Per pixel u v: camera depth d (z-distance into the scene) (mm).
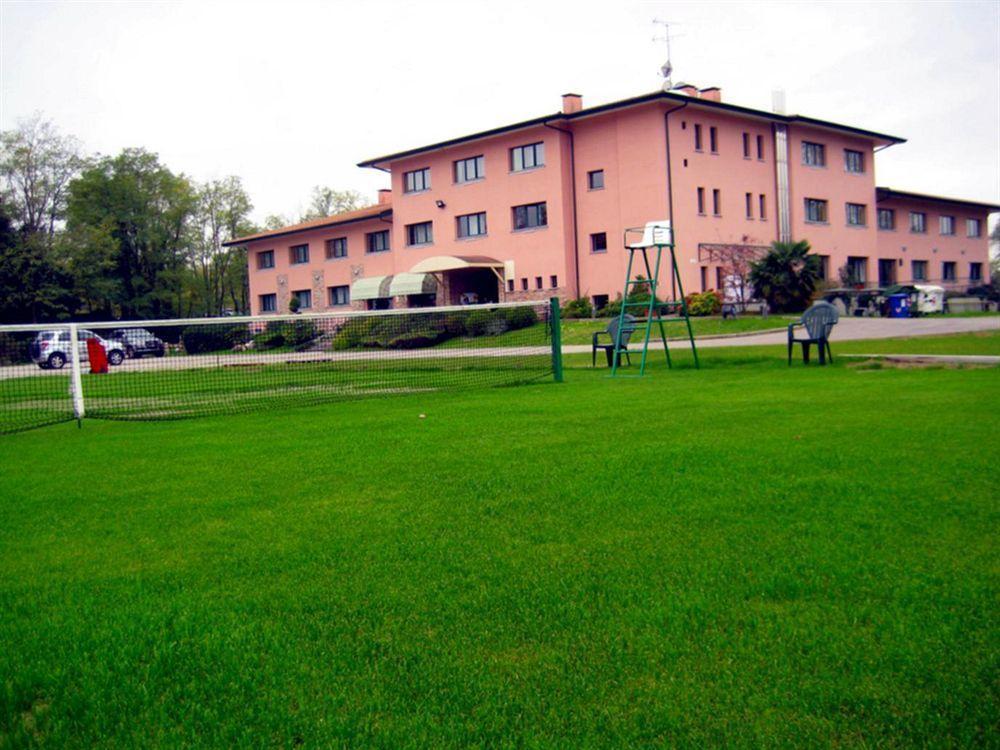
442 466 6480
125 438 9281
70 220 57250
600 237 37844
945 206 53906
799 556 3873
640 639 3053
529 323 25422
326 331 23344
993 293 47875
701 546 4094
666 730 2455
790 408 9047
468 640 3119
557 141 37656
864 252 45219
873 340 20766
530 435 7926
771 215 39875
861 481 5266
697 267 36062
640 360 18672
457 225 42531
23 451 8531
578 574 3770
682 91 38219
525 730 2480
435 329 25094
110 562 4316
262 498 5641
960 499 4727
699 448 6734
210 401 13648
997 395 9422
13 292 49438
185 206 64625
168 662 3031
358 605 3520
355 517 4988
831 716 2492
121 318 62469
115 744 2520
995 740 2342
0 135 53906
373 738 2479
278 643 3160
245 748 2457
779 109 40469
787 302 34000
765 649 2934
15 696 2812
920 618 3125
